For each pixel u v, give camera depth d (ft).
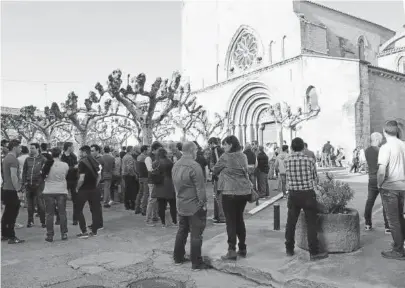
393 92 102.42
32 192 32.09
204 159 36.09
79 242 26.61
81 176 27.78
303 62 102.99
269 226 29.50
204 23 144.56
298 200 19.83
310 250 19.81
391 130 19.72
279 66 110.52
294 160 19.90
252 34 123.75
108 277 19.57
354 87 91.45
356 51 130.11
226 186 20.93
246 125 126.21
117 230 30.17
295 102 104.99
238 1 129.80
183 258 21.86
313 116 98.22
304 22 108.37
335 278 17.19
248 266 19.57
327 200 21.04
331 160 88.89
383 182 19.67
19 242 26.48
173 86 57.41
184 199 20.86
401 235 19.31
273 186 57.52
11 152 26.63
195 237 20.70
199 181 20.51
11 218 26.35
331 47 121.80
